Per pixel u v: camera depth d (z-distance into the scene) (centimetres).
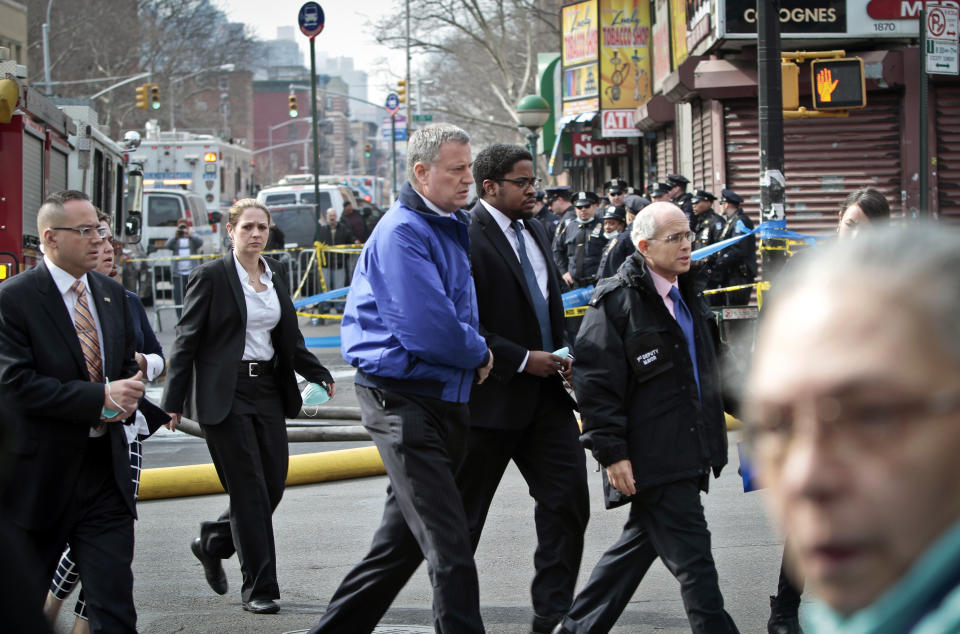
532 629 577
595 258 1794
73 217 495
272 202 3312
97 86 6456
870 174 1927
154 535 830
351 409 1297
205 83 8250
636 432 500
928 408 84
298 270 2322
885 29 1862
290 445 1157
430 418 496
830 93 1267
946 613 86
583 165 4250
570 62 3353
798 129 1936
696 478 495
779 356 90
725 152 1981
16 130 1432
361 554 764
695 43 2109
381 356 495
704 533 491
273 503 679
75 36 5994
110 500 495
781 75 1212
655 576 707
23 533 472
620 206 1764
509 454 582
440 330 484
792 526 90
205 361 656
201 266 662
